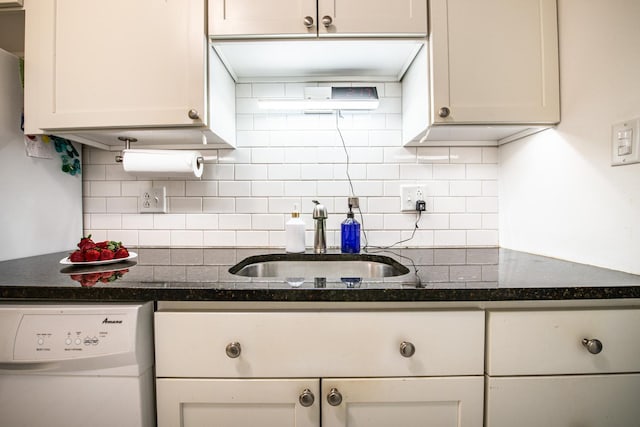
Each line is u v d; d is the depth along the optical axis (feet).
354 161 4.45
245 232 4.47
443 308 2.42
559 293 2.33
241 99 4.44
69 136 3.79
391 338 2.39
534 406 2.39
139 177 4.46
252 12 3.26
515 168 4.10
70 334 2.30
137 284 2.47
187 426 2.44
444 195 4.46
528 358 2.38
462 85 3.30
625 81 2.67
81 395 2.37
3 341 2.31
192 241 4.45
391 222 4.46
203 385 2.40
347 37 3.34
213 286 2.41
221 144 4.28
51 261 3.48
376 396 2.39
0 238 3.43
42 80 3.37
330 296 2.33
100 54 3.33
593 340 2.33
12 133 3.53
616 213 2.78
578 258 3.19
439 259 3.59
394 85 4.44
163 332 2.39
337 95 3.94
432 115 3.34
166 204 4.47
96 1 3.32
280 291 2.33
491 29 3.31
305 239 4.28
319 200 4.47
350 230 4.04
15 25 3.73
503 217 4.37
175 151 3.87
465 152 4.46
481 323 2.40
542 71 3.34
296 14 3.26
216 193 4.47
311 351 2.39
